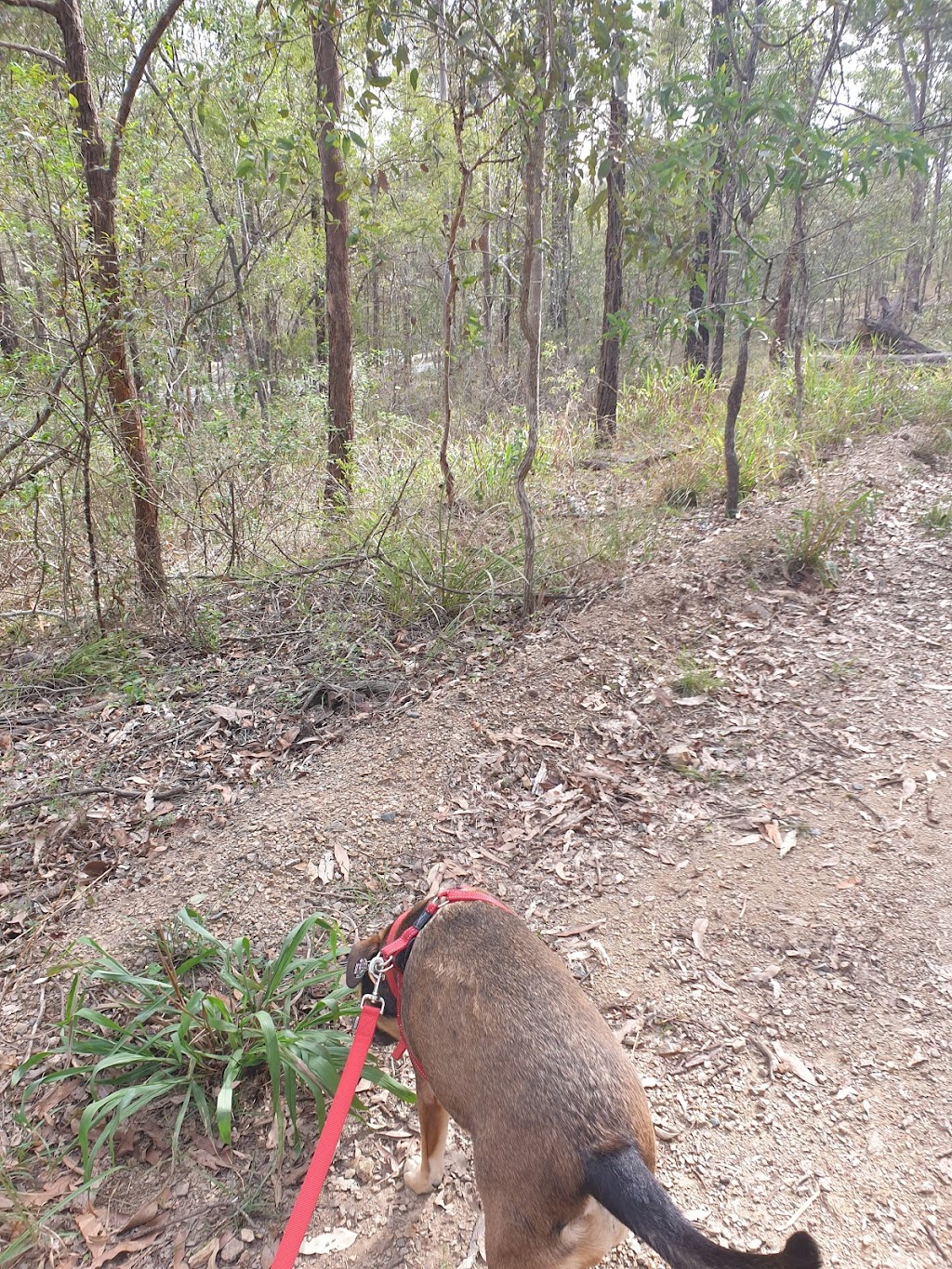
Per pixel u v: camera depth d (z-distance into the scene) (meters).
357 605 6.13
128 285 5.81
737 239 5.90
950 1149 2.48
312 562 6.80
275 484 8.14
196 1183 2.55
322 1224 2.43
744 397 9.33
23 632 6.23
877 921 3.31
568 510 7.52
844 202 10.28
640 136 5.21
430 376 19.05
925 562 6.26
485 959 2.15
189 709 5.09
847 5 5.64
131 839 3.98
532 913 3.51
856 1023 2.91
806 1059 2.80
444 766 4.40
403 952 2.34
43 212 5.25
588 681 5.06
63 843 3.95
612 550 6.37
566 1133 1.77
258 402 9.70
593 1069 1.88
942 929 3.24
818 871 3.60
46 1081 2.69
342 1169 2.58
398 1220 2.44
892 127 5.60
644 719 4.74
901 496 7.40
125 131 6.13
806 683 4.96
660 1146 2.55
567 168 5.11
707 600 5.87
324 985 3.15
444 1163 2.61
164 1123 2.73
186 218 6.95
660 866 3.72
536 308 5.26
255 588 6.60
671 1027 2.95
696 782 4.24
